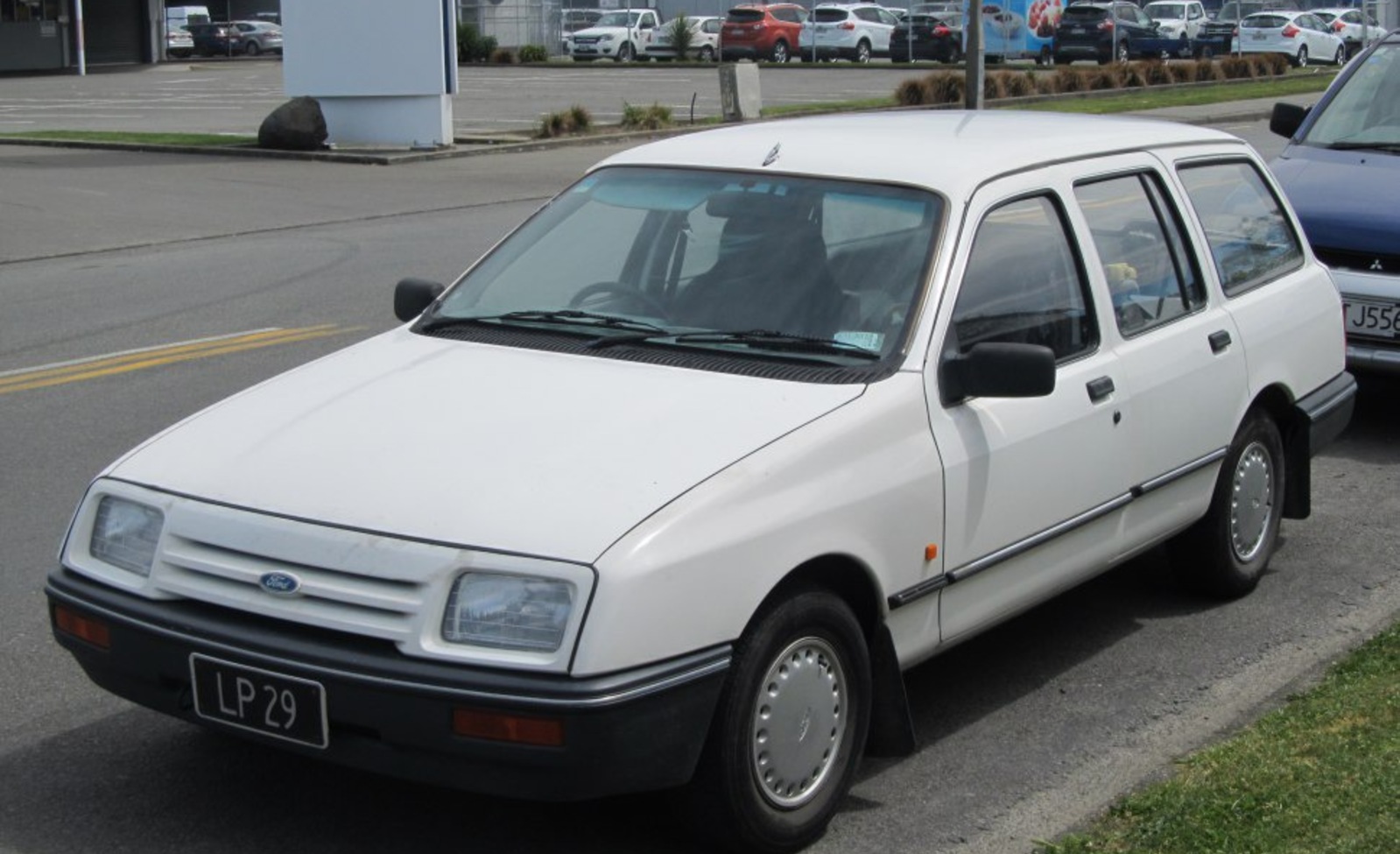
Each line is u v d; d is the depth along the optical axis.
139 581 4.45
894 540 4.68
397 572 4.06
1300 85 41.44
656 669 4.02
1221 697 5.73
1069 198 5.65
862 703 4.68
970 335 5.07
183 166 25.06
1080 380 5.45
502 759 3.96
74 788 4.96
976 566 5.02
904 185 5.29
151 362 11.26
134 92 44.41
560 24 59.16
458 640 4.01
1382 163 9.63
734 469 4.29
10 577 6.98
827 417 4.57
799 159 5.53
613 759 3.97
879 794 4.96
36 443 9.15
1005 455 5.06
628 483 4.22
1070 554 5.51
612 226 5.60
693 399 4.64
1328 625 6.45
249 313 13.17
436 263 15.72
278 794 4.92
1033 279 5.40
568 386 4.77
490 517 4.12
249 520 4.28
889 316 4.95
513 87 43.81
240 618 4.27
